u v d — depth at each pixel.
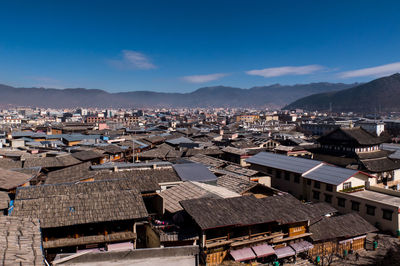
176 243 31.06
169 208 35.06
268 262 34.09
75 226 28.50
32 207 28.66
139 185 39.34
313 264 34.75
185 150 86.06
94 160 68.94
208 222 29.47
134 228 30.14
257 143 103.44
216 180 47.06
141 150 94.69
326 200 50.91
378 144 68.00
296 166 58.09
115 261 18.88
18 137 109.88
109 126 181.75
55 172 48.47
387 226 43.06
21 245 19.52
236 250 32.03
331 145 71.19
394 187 63.91
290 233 35.16
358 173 51.62
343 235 36.94
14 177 38.91
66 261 18.41
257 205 34.09
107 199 30.91
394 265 33.66
